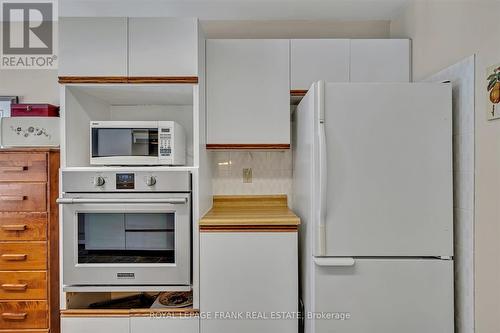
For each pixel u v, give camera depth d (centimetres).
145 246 172
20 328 176
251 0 206
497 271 133
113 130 184
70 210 168
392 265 151
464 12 151
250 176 238
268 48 205
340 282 152
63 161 176
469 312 147
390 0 205
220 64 204
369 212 151
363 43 206
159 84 179
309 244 163
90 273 170
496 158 132
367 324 152
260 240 170
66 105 178
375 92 151
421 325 151
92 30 177
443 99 152
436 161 151
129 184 170
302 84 205
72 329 169
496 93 131
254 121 204
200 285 170
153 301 197
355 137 150
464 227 151
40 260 177
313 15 228
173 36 178
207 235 170
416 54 199
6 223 177
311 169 159
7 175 177
